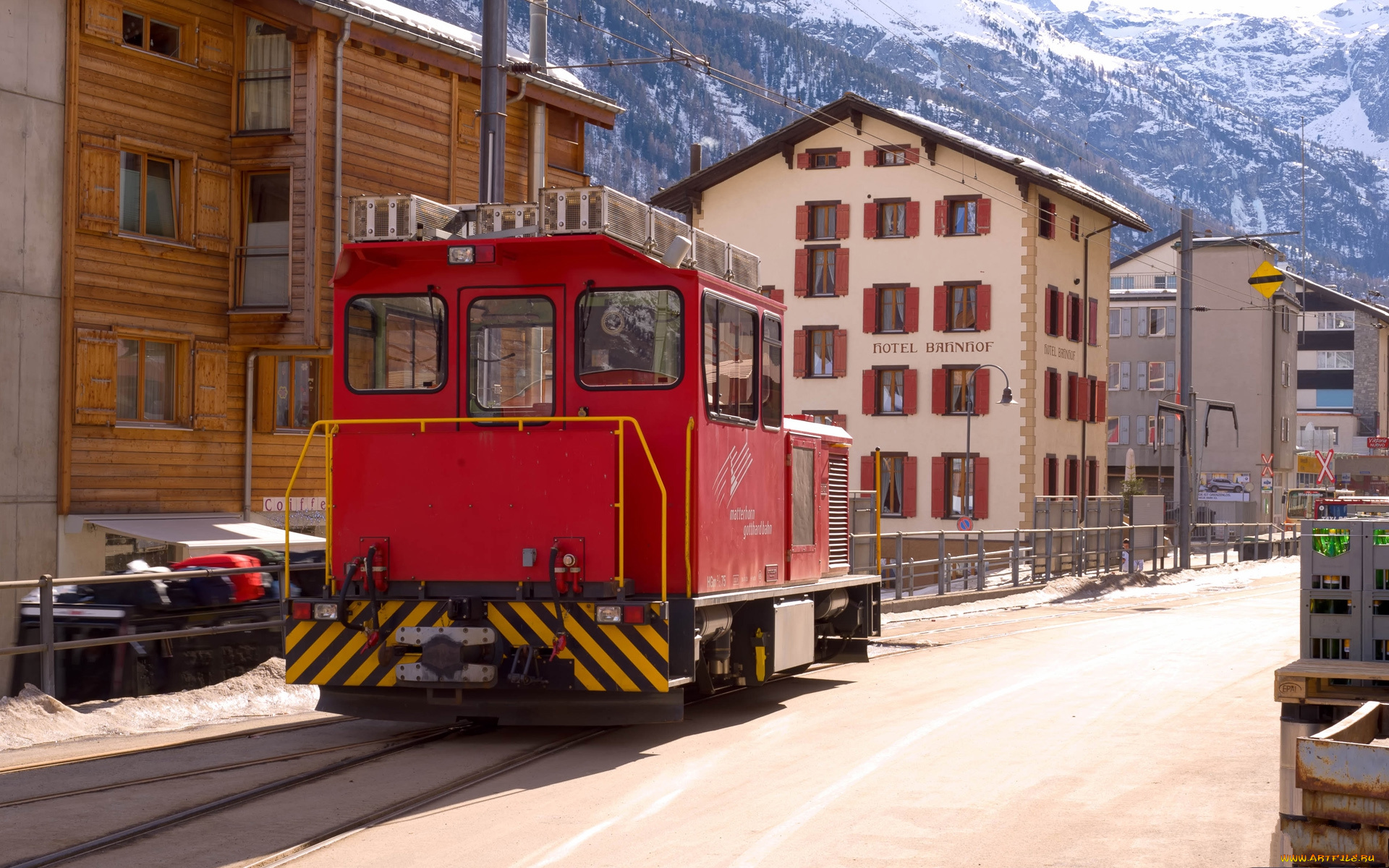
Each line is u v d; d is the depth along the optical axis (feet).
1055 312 169.27
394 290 38.58
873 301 165.68
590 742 37.35
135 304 87.81
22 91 81.76
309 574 52.29
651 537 36.81
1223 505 248.93
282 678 47.39
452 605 35.94
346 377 38.81
